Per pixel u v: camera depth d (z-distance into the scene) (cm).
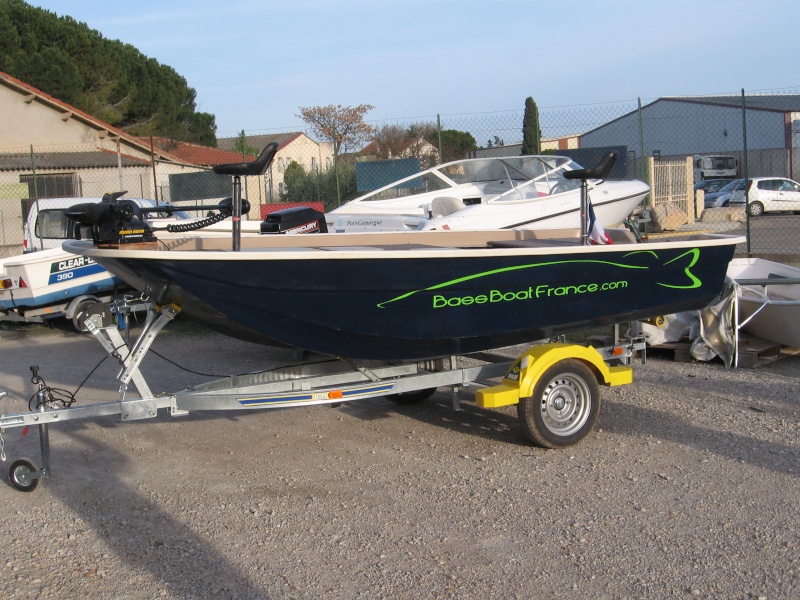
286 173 2053
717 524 444
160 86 4028
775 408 655
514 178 1247
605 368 595
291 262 490
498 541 434
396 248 655
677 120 2792
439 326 546
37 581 405
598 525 449
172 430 660
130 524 473
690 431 604
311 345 542
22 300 1091
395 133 2734
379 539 442
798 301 796
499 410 689
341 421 671
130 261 478
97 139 2870
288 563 417
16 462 527
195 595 387
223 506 496
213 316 533
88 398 766
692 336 827
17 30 3625
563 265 559
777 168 3036
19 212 2305
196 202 1964
